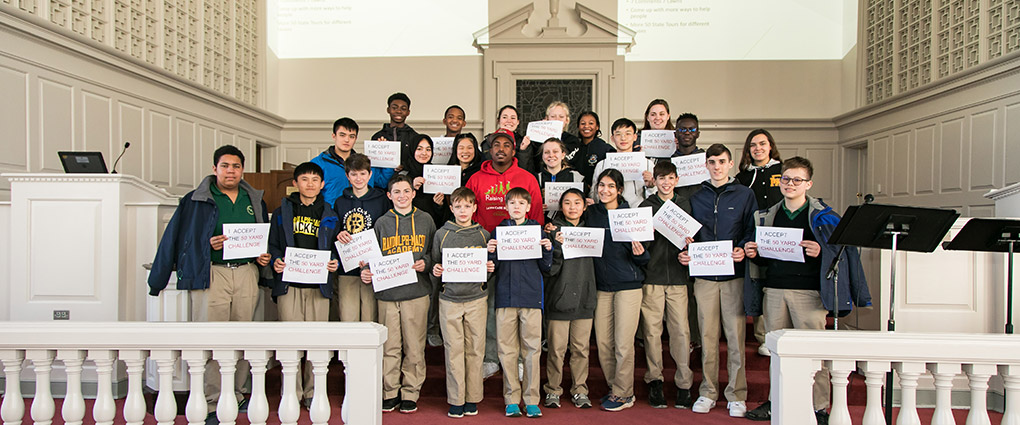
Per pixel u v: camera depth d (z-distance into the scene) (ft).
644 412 11.57
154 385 11.52
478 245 11.43
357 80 26.50
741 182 13.82
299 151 26.73
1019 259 11.88
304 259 11.19
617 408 11.65
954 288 12.14
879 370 7.03
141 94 18.22
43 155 14.76
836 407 7.09
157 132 19.01
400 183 11.51
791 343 7.06
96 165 12.39
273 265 11.50
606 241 11.68
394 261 11.18
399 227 11.60
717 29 25.64
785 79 25.59
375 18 26.48
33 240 12.36
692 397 12.39
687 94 25.67
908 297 12.16
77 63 15.75
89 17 16.15
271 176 19.15
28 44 14.29
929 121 19.77
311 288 11.66
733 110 25.64
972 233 9.70
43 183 12.36
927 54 20.29
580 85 25.93
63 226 12.36
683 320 11.82
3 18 13.46
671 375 12.95
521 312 11.42
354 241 11.24
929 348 6.91
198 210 11.05
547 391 12.03
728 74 25.63
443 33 26.35
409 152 14.43
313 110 26.61
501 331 11.38
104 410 7.44
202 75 21.18
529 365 11.37
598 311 11.85
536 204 12.35
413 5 26.40
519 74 25.94
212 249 11.07
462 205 11.37
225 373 7.41
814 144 25.59
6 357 7.44
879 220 8.89
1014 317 11.91
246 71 24.62
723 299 11.49
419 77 26.37
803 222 10.55
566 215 11.67
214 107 22.04
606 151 14.40
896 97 21.15
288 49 26.68
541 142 14.38
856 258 10.25
